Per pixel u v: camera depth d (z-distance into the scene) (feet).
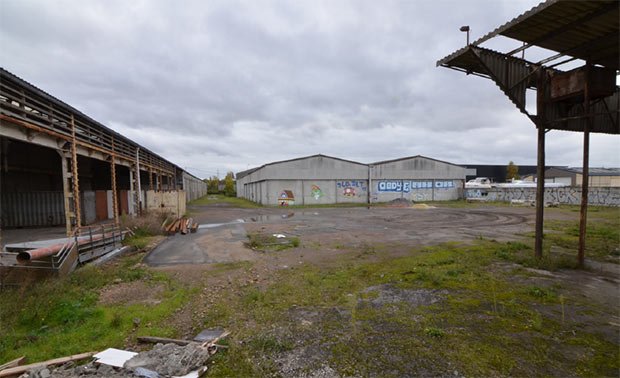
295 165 95.35
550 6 14.29
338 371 9.48
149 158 63.77
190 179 138.62
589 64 19.61
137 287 18.42
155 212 49.52
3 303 14.58
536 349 10.47
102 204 47.32
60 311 14.02
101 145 37.91
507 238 33.73
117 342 11.76
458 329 12.08
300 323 13.00
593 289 16.55
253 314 14.12
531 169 237.45
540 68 21.83
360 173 102.89
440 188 115.65
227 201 128.16
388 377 9.10
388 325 12.60
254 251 28.89
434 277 18.62
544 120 22.08
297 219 57.16
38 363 9.96
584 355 10.06
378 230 41.60
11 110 22.57
